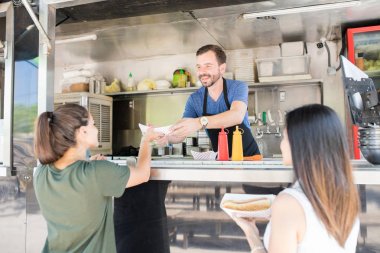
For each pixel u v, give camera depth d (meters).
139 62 5.43
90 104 4.77
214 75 2.32
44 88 2.03
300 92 4.59
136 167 1.50
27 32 2.06
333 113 1.00
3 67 2.34
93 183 1.29
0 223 2.05
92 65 5.67
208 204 1.71
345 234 0.93
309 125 0.97
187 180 1.71
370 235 1.48
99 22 3.58
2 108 2.41
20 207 2.02
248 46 4.71
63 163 1.38
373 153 1.51
